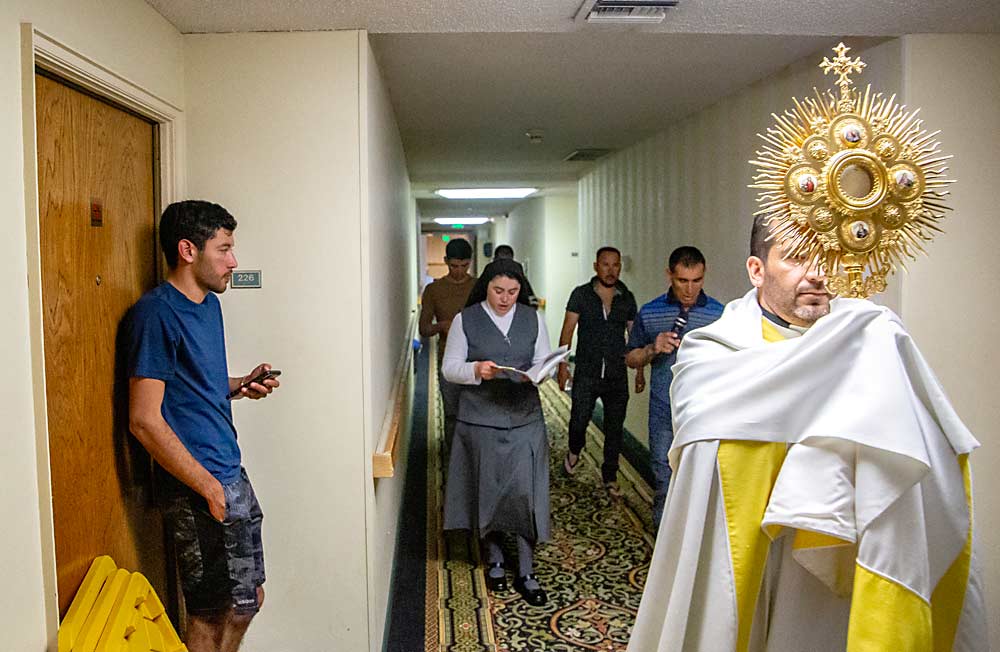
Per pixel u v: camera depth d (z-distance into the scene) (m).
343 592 2.62
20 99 1.45
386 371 3.44
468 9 2.35
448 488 3.39
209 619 2.07
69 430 1.80
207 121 2.54
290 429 2.59
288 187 2.56
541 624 3.04
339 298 2.58
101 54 1.86
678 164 5.02
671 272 3.41
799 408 1.32
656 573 1.45
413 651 2.83
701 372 1.42
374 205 2.80
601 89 3.97
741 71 3.56
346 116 2.56
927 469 1.22
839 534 1.25
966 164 2.75
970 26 2.62
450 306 5.17
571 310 4.50
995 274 2.79
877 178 1.28
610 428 4.55
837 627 1.41
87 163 1.94
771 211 1.34
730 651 1.33
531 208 11.20
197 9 2.29
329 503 2.60
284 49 2.54
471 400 3.31
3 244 1.37
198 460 1.99
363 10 2.33
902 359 1.32
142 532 2.21
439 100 4.23
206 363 2.02
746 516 1.35
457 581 3.48
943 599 1.33
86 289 1.91
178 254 2.02
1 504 1.34
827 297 1.40
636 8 2.39
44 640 1.46
